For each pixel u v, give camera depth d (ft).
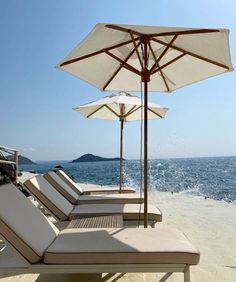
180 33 7.49
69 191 13.38
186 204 20.30
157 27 7.11
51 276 7.43
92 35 7.39
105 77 11.39
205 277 7.63
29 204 7.11
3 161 16.43
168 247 5.83
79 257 5.66
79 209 10.61
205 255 9.34
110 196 13.44
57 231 7.30
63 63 9.12
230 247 10.18
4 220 5.71
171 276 7.54
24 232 5.92
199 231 12.41
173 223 13.96
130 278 7.30
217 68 9.70
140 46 9.73
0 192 6.20
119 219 9.04
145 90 8.82
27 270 5.73
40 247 5.94
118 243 6.08
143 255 5.62
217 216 15.75
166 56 10.07
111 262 5.64
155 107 15.30
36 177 10.46
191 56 9.70
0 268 5.74
